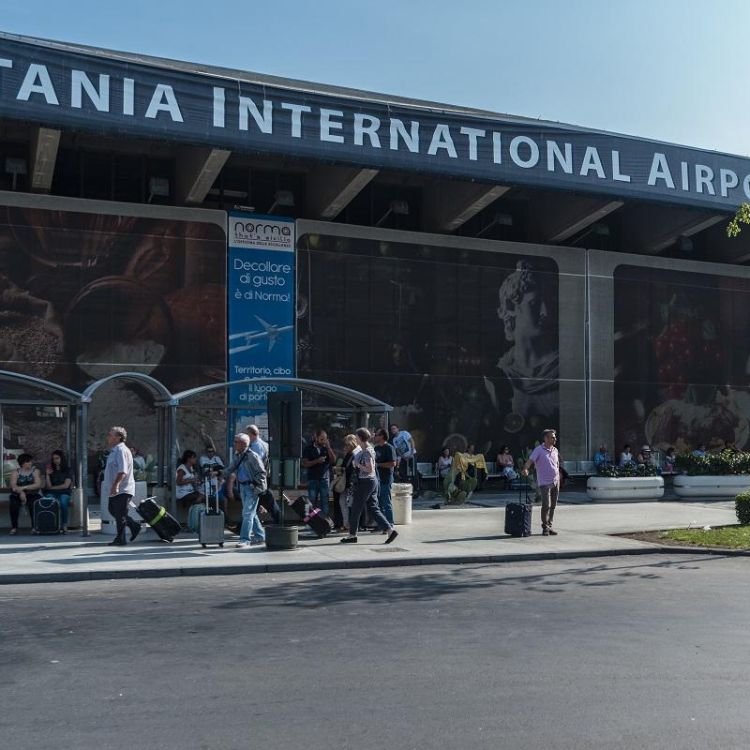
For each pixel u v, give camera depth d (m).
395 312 25.91
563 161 23.81
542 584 11.23
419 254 26.34
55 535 15.23
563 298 28.33
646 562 13.48
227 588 10.87
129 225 23.00
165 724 5.56
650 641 7.89
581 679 6.61
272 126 20.62
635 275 29.58
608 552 14.24
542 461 16.17
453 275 26.77
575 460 28.08
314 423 21.73
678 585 11.19
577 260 28.59
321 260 25.14
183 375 23.28
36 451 20.20
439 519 18.70
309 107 21.02
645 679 6.62
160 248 23.30
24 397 18.31
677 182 25.50
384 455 16.33
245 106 20.39
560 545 14.68
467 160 22.64
